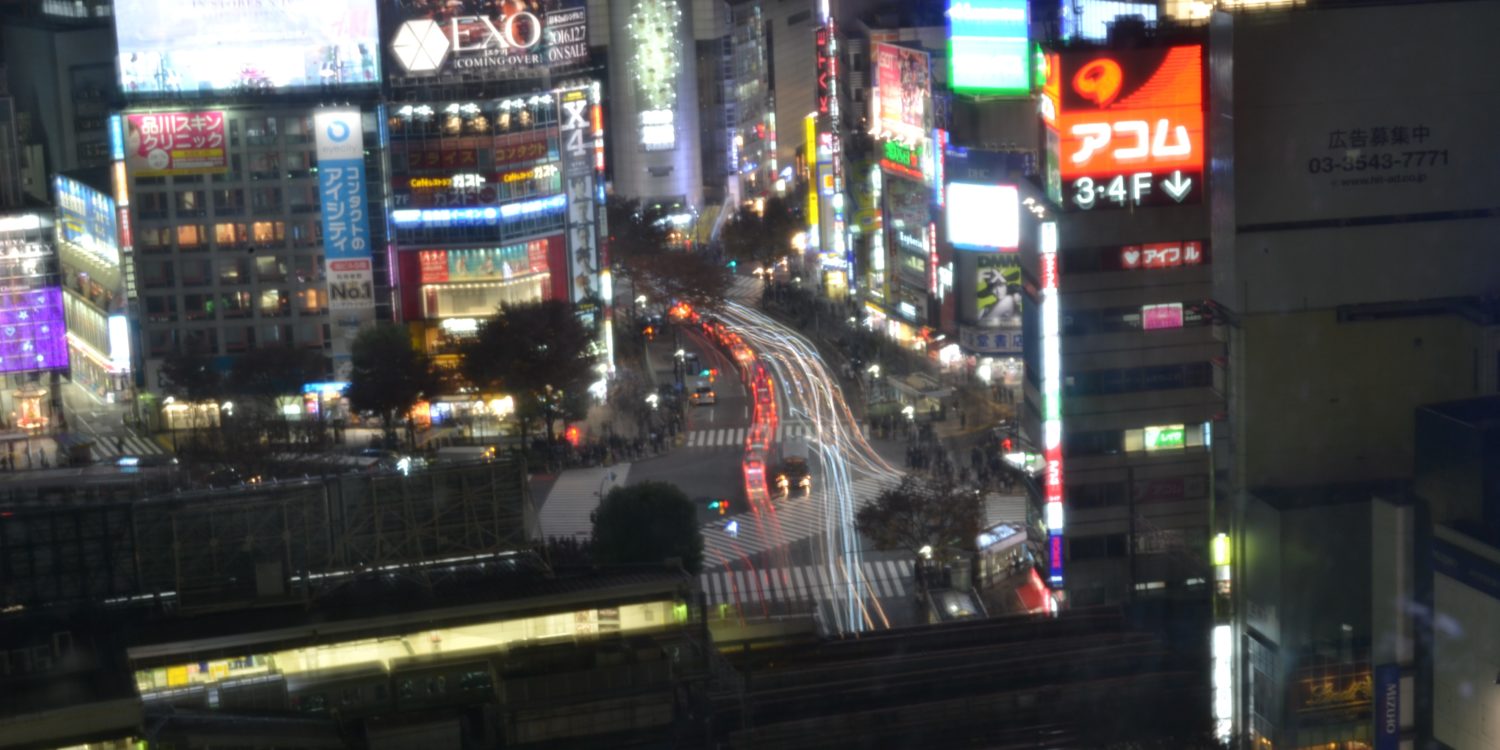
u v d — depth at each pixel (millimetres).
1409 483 130375
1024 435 187125
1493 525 114500
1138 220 160000
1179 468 163500
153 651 125875
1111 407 162375
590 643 131000
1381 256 132000
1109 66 157500
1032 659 135625
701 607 132750
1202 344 161500
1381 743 123562
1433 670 119938
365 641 129750
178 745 115875
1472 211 132125
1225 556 134625
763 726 124875
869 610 174625
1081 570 163750
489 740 122625
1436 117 131125
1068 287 160750
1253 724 132000
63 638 126688
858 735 124875
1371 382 133000
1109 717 129125
